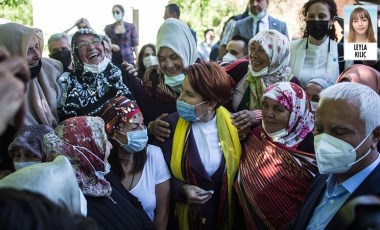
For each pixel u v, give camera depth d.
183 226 2.89
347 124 1.90
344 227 1.31
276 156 2.67
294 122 2.68
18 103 1.06
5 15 10.74
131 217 2.45
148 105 3.36
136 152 2.83
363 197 1.31
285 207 2.60
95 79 3.18
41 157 2.64
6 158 2.83
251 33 5.41
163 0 10.81
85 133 2.33
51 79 3.23
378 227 1.22
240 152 2.91
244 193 2.74
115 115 2.72
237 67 3.40
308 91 3.30
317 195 2.07
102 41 3.27
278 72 3.22
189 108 2.85
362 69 3.23
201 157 2.88
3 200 0.92
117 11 8.15
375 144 1.95
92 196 2.34
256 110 3.05
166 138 2.97
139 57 5.58
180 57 3.32
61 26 10.50
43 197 0.98
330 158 1.93
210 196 2.80
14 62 1.08
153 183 2.86
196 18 11.20
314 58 3.73
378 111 1.92
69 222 0.94
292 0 8.30
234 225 2.92
